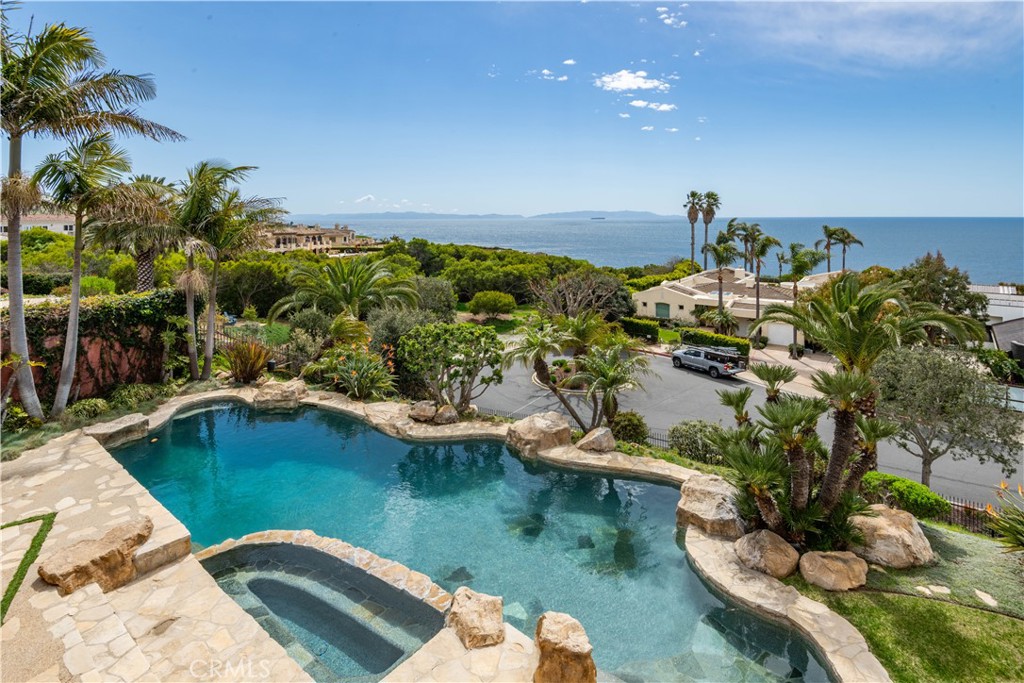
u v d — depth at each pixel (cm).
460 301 5494
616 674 903
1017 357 2961
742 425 1322
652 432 2156
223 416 2127
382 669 859
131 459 1717
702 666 921
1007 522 1043
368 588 1067
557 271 5878
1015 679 840
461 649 855
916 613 989
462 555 1268
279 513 1438
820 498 1205
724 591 1090
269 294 4259
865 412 1227
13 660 751
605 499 1548
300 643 911
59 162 1566
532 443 1791
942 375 1368
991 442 1343
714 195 7100
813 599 1041
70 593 903
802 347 3803
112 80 1614
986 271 18062
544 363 1930
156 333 2325
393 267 5188
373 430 2036
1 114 1488
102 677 728
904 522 1202
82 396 2023
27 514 1175
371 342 2659
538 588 1145
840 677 855
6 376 1783
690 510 1357
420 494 1574
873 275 3725
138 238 2275
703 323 4581
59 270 3847
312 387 2447
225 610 919
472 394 2652
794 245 4794
